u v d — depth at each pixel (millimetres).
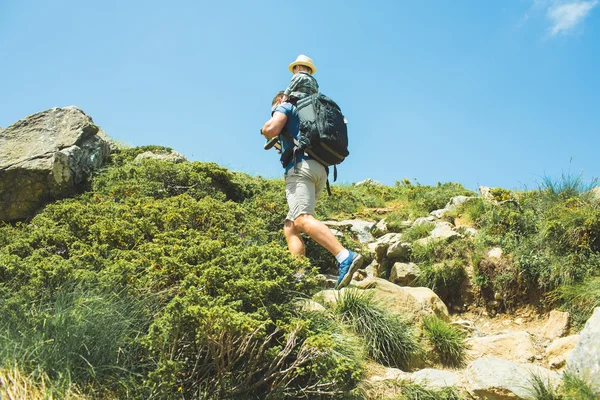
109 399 3516
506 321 6004
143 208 6035
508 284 6176
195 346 3941
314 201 5207
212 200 6777
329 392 3963
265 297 4281
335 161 5199
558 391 3986
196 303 3828
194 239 5117
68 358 3496
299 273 4664
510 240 6539
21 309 3811
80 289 4078
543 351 5172
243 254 4695
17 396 3102
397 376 4520
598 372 3820
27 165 7344
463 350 5168
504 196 7578
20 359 3355
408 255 7047
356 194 10305
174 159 9328
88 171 8125
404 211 9055
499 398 4113
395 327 5035
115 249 5000
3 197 7285
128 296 4168
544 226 6355
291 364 4207
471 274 6469
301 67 5633
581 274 5766
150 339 3639
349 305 5098
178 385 3762
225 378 3932
